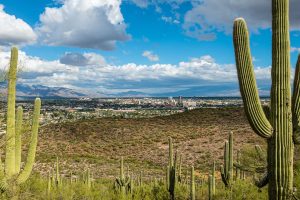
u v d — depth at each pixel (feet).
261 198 41.88
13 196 28.17
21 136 29.76
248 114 17.17
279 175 17.26
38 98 29.78
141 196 50.80
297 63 17.90
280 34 17.31
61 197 47.75
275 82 17.44
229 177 43.45
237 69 17.33
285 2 17.29
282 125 17.24
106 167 114.93
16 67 28.60
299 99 17.57
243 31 17.16
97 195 52.37
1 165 28.30
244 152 44.52
